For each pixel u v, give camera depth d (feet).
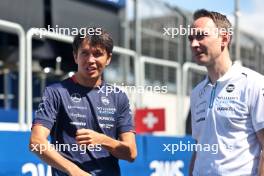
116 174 11.32
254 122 10.73
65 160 10.37
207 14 11.25
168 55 35.42
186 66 35.17
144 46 35.14
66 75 36.88
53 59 36.22
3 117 29.22
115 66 33.68
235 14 32.68
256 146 10.91
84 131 10.41
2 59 36.52
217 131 11.09
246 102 10.80
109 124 11.19
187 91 36.19
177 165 23.21
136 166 20.99
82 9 31.94
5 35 35.96
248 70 11.08
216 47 11.12
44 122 10.64
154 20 33.88
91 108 11.02
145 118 29.89
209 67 11.30
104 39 10.93
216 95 11.19
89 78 10.93
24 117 24.31
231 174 10.89
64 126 10.93
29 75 24.08
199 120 11.58
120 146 10.91
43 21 30.35
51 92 10.87
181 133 34.99
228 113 10.93
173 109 37.70
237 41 32.65
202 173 11.36
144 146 21.53
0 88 36.78
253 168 10.84
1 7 28.12
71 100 10.92
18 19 29.01
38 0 30.12
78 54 10.99
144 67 33.83
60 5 30.89
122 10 32.99
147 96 35.70
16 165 16.56
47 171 17.47
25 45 25.11
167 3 32.89
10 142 16.40
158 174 22.27
